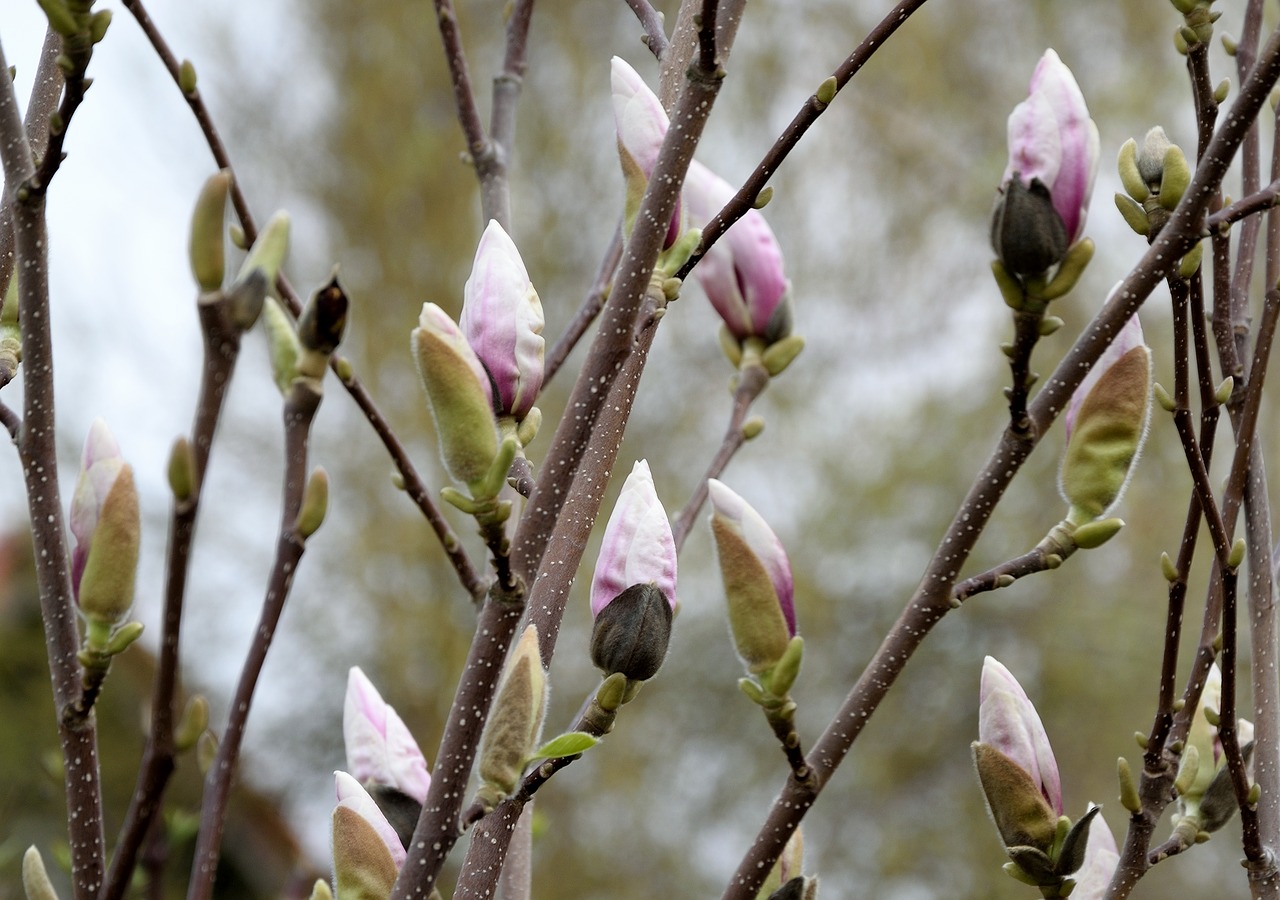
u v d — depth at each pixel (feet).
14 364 5.53
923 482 27.86
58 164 5.12
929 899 27.07
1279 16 5.66
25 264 5.14
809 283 28.25
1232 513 5.50
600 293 6.00
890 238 28.66
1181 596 5.38
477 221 28.81
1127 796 5.40
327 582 26.00
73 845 5.13
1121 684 26.13
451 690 25.66
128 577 5.11
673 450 27.35
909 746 27.55
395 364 27.58
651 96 5.58
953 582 5.24
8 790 10.02
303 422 4.95
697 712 27.37
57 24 5.06
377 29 29.09
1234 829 19.33
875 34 5.33
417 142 28.43
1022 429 5.19
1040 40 26.94
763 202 5.43
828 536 27.43
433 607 25.82
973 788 27.14
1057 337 23.88
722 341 6.14
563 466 5.14
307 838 16.40
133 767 13.57
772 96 27.63
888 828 27.30
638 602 5.30
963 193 28.04
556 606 5.46
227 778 5.04
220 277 4.77
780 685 5.22
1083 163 5.14
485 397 5.07
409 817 5.54
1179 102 23.94
